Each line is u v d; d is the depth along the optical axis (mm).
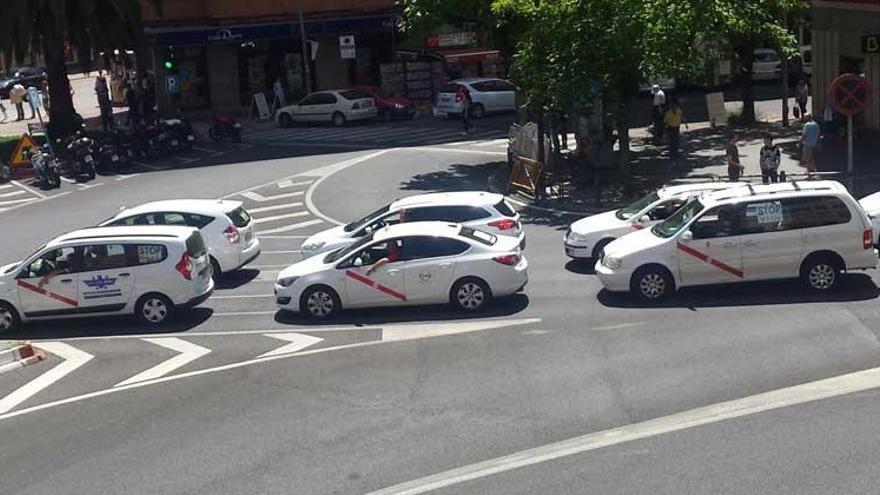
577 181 33219
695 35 30406
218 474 12531
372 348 18109
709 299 19344
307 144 44969
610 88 30234
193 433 14234
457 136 44625
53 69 43969
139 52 45094
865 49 31031
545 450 12523
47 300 20984
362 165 39156
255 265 25953
